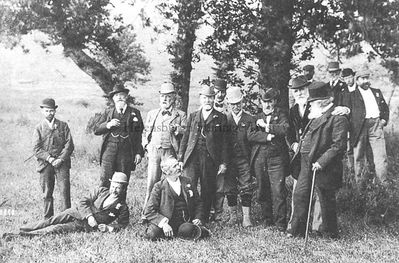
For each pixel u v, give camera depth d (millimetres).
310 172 5535
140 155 6328
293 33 8266
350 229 5926
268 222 6086
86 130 8836
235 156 6105
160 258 4730
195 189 5629
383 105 7145
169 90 6137
